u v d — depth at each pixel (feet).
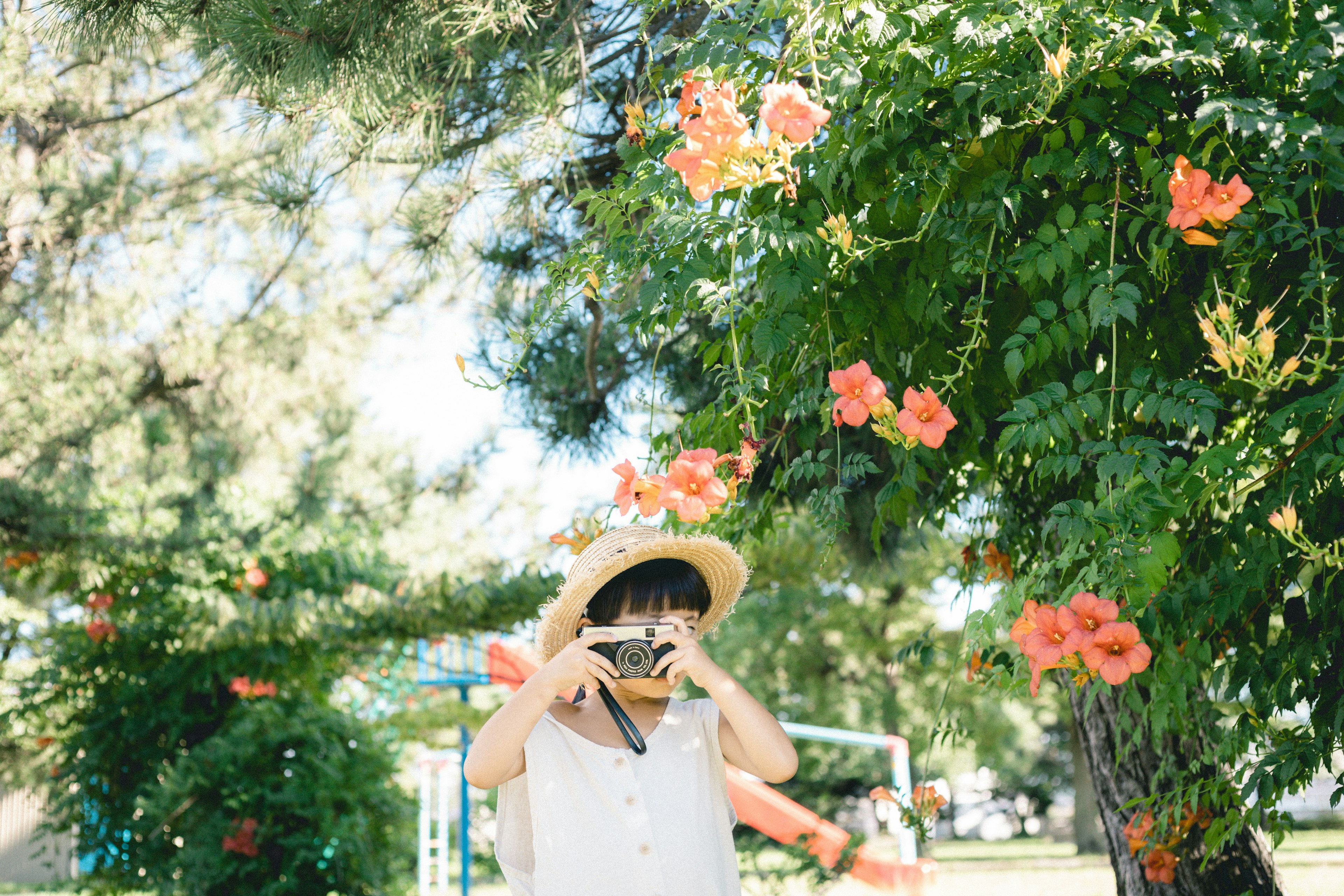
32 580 25.44
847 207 7.29
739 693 5.90
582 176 11.91
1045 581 7.42
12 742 35.27
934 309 7.02
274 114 11.18
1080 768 60.44
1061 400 6.37
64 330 24.26
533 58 11.10
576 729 6.21
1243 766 7.28
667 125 7.82
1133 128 6.39
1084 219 6.48
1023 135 6.76
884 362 7.59
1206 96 6.36
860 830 60.18
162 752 26.43
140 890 26.03
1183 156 6.30
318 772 25.59
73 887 30.01
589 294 7.63
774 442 8.37
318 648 25.44
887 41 6.77
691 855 5.83
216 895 24.76
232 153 24.22
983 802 83.25
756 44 7.40
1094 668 5.98
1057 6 6.44
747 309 7.43
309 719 26.25
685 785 6.05
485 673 28.48
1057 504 6.67
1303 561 7.29
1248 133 5.85
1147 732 10.34
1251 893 9.45
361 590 23.98
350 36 10.00
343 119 11.03
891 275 7.32
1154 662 8.05
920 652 9.93
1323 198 6.44
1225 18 6.23
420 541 34.94
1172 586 7.17
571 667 5.83
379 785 26.96
